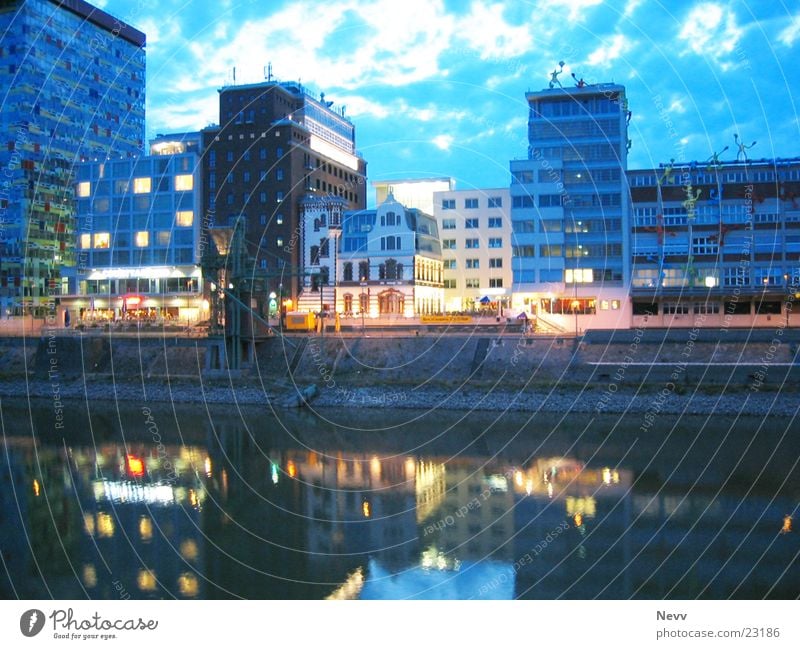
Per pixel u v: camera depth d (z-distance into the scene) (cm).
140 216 13138
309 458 5981
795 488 4819
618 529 4244
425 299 11794
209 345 9288
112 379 9250
